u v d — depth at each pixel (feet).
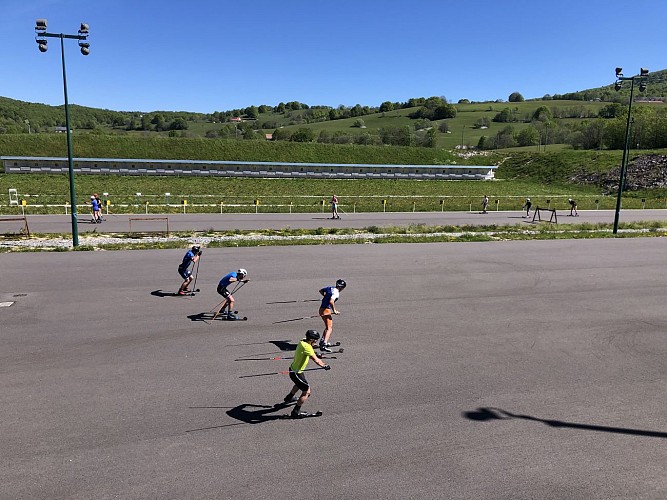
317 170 218.38
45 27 62.59
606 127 289.33
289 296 49.01
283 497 19.84
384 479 21.15
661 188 191.21
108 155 226.38
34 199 134.21
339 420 26.12
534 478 21.43
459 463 22.43
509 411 27.40
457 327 41.24
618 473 21.95
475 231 98.78
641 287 55.42
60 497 19.57
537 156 269.23
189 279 48.06
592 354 36.01
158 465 21.83
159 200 144.25
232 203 142.61
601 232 98.37
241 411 26.86
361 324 41.47
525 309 46.60
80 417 25.75
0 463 21.68
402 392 29.48
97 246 71.51
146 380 30.22
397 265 64.39
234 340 37.09
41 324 39.37
